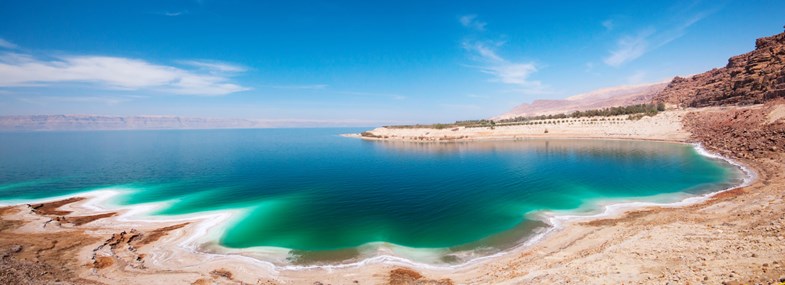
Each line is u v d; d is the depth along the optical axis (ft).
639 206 88.02
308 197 116.16
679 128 272.51
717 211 71.92
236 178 156.15
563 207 92.38
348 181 146.00
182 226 84.58
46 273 57.06
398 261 63.00
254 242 74.23
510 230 77.05
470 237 74.49
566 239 67.67
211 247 71.31
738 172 123.34
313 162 217.56
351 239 75.72
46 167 197.36
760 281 31.81
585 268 46.73
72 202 110.83
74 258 63.87
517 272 52.08
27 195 123.24
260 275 57.67
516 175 145.28
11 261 60.70
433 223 85.20
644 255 48.37
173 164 210.79
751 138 167.02
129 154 282.77
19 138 634.02
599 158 186.19
